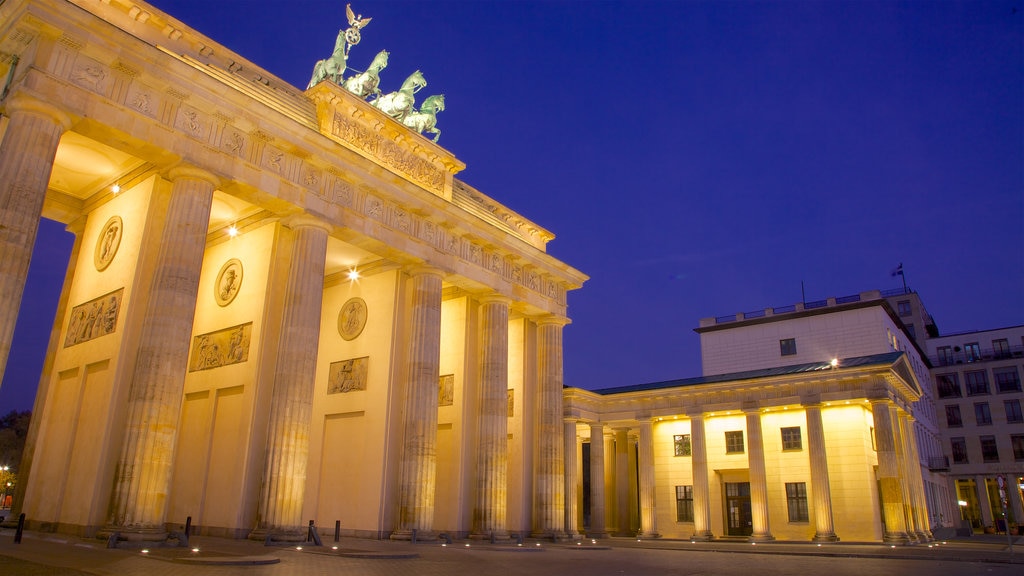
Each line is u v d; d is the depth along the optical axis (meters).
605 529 72.50
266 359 38.69
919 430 92.00
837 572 28.48
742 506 72.69
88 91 30.67
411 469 42.91
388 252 44.44
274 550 29.75
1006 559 39.97
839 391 64.44
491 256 52.38
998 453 113.19
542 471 54.31
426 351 45.09
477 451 49.94
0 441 115.25
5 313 26.48
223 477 37.94
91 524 30.83
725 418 74.50
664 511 76.00
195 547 28.81
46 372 39.00
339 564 25.11
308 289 38.09
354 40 47.03
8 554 22.30
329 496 46.06
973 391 117.94
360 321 48.69
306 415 36.44
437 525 50.09
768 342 94.62
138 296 34.00
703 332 100.62
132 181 37.41
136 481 29.14
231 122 36.09
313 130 38.69
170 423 30.69
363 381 46.84
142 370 30.67
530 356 58.59
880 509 66.19
